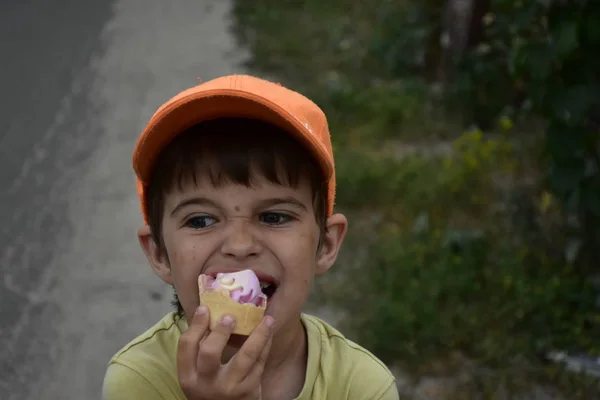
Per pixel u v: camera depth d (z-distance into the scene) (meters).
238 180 1.65
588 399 3.51
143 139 1.70
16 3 9.80
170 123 1.68
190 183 1.67
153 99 7.13
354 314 4.08
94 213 5.22
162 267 1.85
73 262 4.67
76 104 7.01
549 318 3.95
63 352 3.91
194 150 1.67
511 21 4.88
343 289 4.27
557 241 4.54
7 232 4.98
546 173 4.67
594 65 4.07
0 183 5.61
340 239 1.93
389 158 5.77
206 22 9.09
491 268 4.39
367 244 4.77
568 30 3.97
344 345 1.94
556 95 4.08
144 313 4.21
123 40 8.59
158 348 1.88
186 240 1.67
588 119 4.18
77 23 9.11
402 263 4.41
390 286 4.21
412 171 5.49
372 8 9.41
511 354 3.76
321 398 1.83
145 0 9.97
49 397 3.62
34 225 5.06
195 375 1.53
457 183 5.28
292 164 1.68
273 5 9.56
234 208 1.65
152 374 1.83
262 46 8.21
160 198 1.74
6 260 4.66
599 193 4.14
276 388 1.86
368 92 6.93
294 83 7.32
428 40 7.55
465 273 4.27
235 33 8.70
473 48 6.77
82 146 6.22
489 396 3.53
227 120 1.72
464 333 3.87
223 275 1.59
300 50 8.11
